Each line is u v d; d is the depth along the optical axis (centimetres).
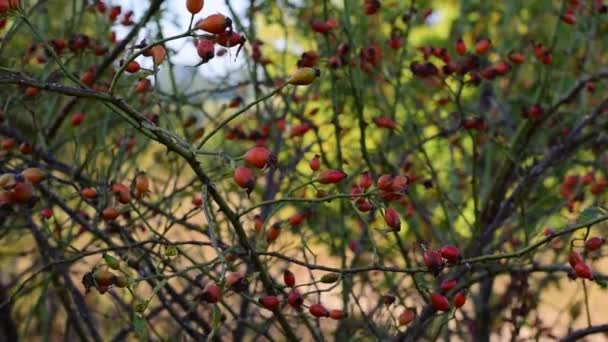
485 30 400
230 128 294
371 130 327
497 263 274
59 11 384
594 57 392
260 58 303
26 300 393
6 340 308
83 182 267
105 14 310
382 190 180
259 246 212
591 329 222
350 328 269
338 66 265
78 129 333
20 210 254
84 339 309
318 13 339
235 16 287
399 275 354
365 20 326
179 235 347
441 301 195
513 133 366
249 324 238
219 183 288
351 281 270
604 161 360
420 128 333
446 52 262
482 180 383
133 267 230
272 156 159
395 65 326
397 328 218
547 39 395
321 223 343
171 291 248
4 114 238
